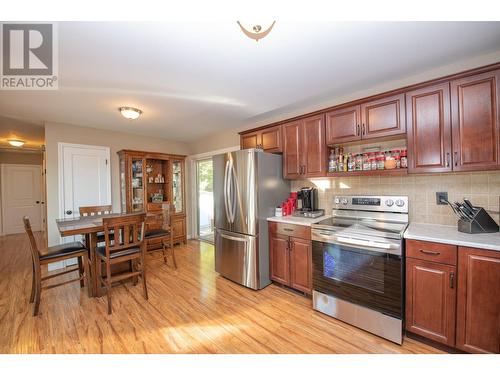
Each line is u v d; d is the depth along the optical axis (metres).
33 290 2.32
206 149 4.75
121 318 2.06
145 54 1.71
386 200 2.23
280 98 2.65
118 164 4.13
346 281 1.96
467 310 1.46
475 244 1.42
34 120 3.33
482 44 1.66
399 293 1.68
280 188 2.92
